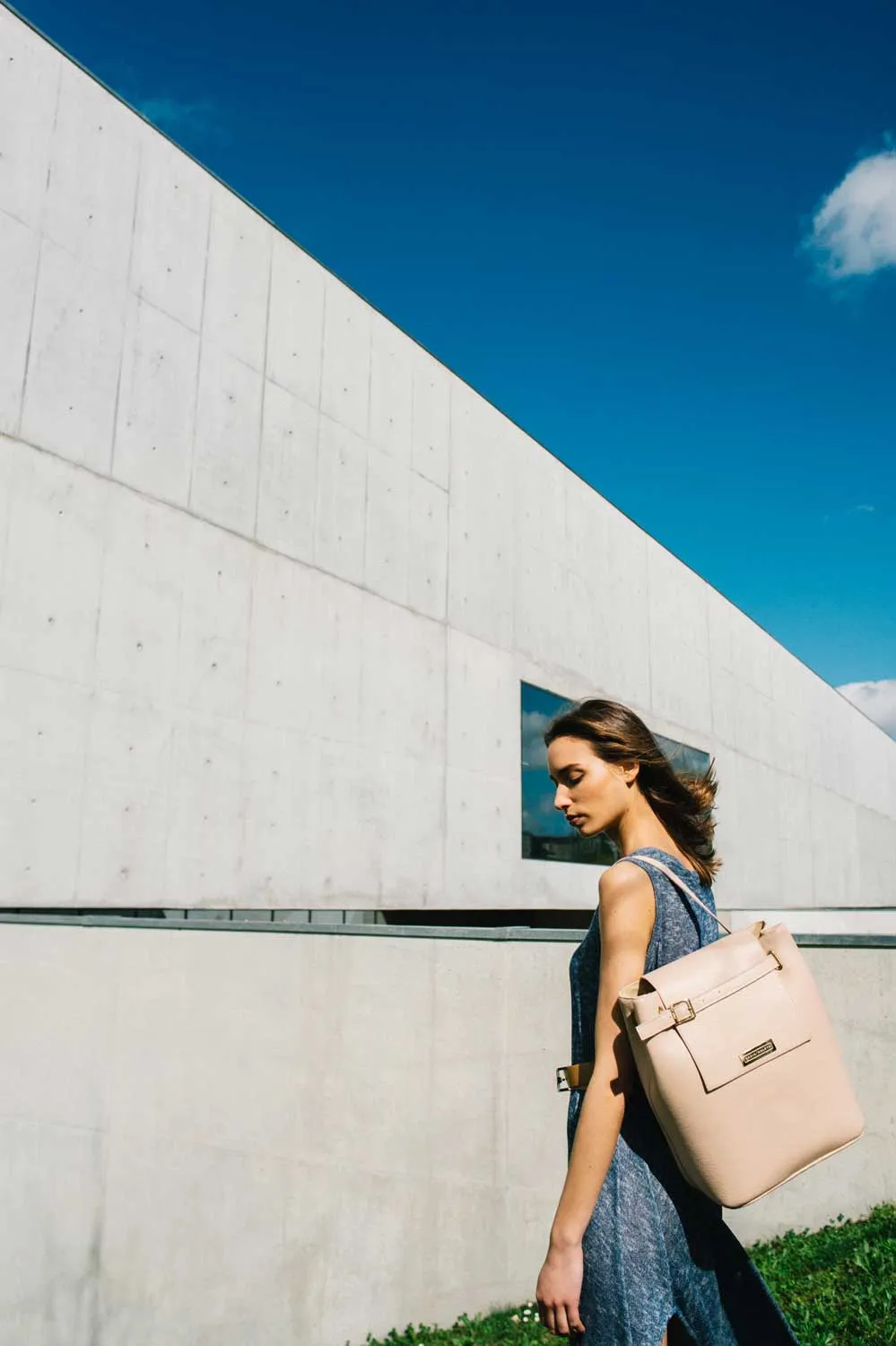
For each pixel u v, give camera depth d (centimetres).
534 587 1194
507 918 1161
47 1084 541
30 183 689
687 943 164
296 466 873
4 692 627
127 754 696
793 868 1947
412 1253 477
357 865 876
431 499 1037
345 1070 499
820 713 2212
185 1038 520
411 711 966
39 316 682
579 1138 151
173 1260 501
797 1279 417
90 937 544
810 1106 145
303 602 860
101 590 696
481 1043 482
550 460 1269
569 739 186
